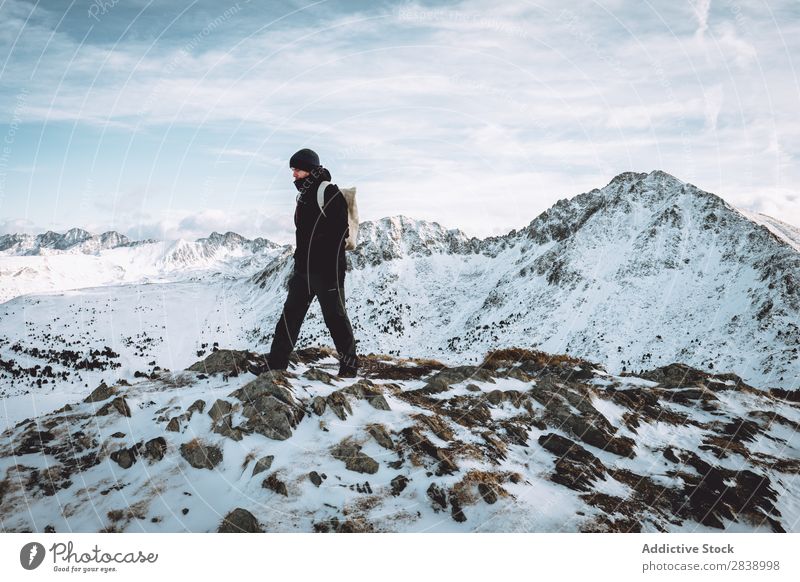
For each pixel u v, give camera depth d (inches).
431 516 217.0
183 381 323.3
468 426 305.3
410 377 415.2
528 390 382.3
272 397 271.4
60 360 6860.2
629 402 390.9
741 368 6171.3
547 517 228.1
